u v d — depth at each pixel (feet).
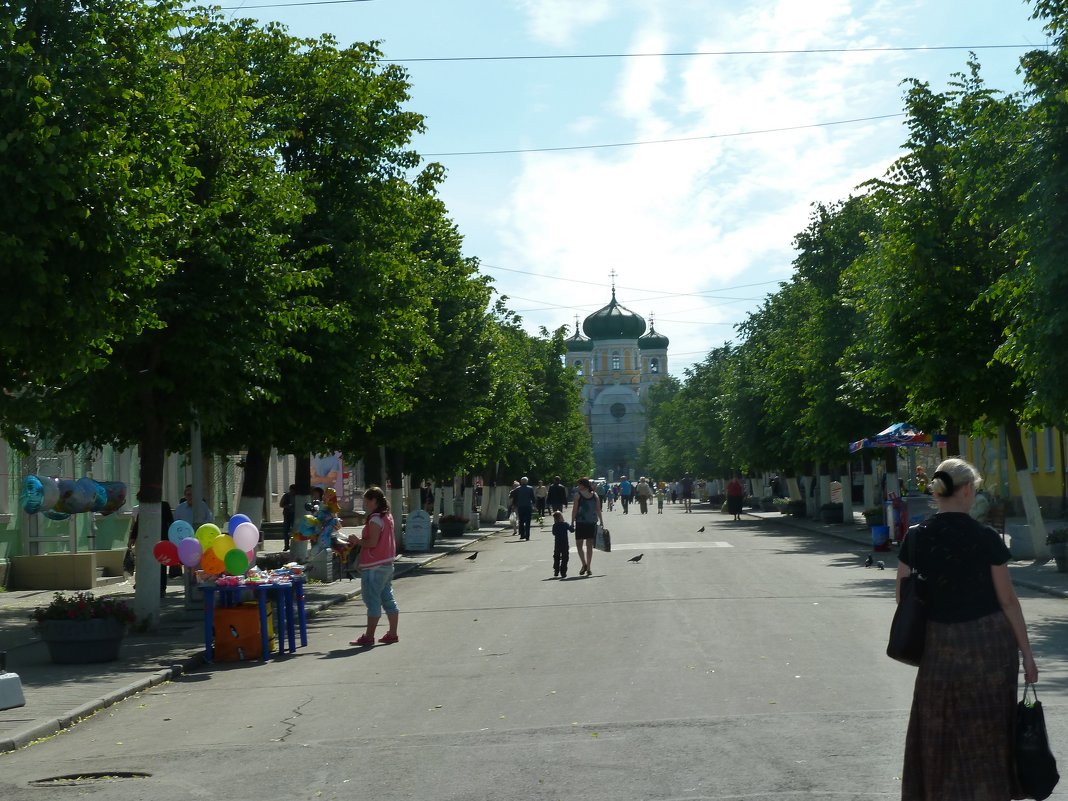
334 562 89.04
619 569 91.04
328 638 56.29
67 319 40.68
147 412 58.95
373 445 108.68
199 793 26.25
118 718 37.40
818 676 38.06
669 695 35.63
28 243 38.60
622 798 24.04
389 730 32.50
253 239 57.88
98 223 40.19
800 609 58.34
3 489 87.66
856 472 248.11
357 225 72.64
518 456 207.10
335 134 73.87
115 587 89.81
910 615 20.17
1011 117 58.34
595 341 546.26
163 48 58.80
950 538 20.16
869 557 85.87
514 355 189.88
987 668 19.74
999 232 77.20
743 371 181.88
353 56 75.36
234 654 50.06
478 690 38.40
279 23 75.20
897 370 80.74
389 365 82.89
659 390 475.72
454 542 145.79
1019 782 19.66
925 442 106.83
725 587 71.87
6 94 37.96
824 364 122.72
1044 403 54.49
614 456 532.73
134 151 43.65
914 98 80.23
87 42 41.50
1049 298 52.70
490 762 27.73
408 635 55.36
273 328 59.98
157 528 59.41
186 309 55.57
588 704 34.76
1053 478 144.56
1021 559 85.56
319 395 71.67
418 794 25.11
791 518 191.42
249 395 59.93
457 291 112.27
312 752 29.96
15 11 39.91
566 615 59.88
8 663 48.83
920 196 79.61
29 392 47.55
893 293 80.18
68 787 27.45
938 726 19.85
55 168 38.06
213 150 57.72
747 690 35.94
